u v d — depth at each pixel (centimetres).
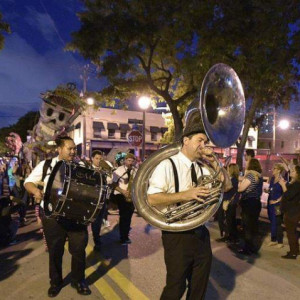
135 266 499
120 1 1308
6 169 829
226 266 512
